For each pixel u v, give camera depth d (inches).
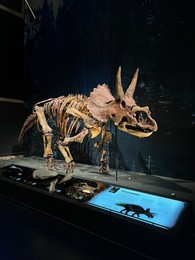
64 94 171.8
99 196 89.4
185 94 117.5
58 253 71.2
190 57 114.9
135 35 132.3
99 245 73.5
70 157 124.7
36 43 189.2
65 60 169.0
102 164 130.6
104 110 106.5
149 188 102.2
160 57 124.3
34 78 193.3
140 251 66.7
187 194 94.0
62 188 99.3
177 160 121.8
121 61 138.6
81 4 156.1
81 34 157.6
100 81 149.5
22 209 100.9
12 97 193.9
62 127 133.2
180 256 61.1
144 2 127.8
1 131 185.9
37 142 194.7
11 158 185.6
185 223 69.2
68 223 85.0
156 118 127.5
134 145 137.1
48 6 177.3
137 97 133.5
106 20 143.6
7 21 186.4
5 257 71.3
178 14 117.2
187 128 117.9
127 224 69.4
